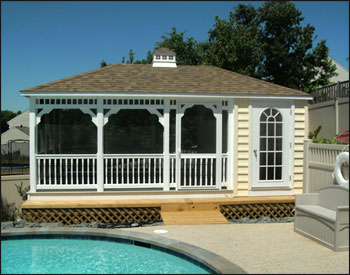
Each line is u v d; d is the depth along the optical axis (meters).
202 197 9.12
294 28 24.25
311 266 5.41
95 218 8.48
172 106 9.05
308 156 9.45
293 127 9.49
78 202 8.48
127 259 6.12
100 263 5.96
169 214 8.44
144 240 6.54
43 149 11.00
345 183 7.58
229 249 6.24
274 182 9.45
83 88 8.57
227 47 21.70
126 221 8.57
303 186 9.61
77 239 7.09
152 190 9.05
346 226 6.16
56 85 8.66
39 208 8.26
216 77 10.28
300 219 7.24
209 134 12.09
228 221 8.34
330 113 15.54
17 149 12.40
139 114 13.21
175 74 10.33
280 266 5.42
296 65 23.75
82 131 12.36
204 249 5.97
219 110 9.23
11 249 6.71
